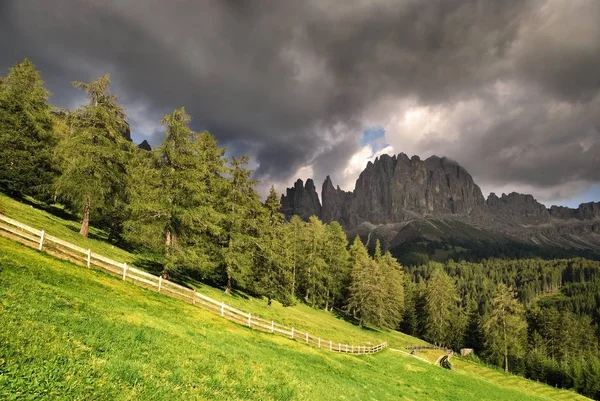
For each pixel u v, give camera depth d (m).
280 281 53.97
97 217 41.72
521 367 80.12
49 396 7.19
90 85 34.72
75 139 34.16
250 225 45.47
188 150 32.75
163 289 27.45
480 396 33.62
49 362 8.44
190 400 9.46
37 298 13.03
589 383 69.81
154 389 9.23
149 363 11.01
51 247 23.14
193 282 40.88
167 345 13.55
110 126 35.53
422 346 76.12
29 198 44.88
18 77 40.22
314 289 77.75
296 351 26.03
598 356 98.88
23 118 39.31
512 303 75.31
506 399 35.75
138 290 24.12
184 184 31.52
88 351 10.03
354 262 88.00
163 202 31.17
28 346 8.75
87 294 17.16
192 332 17.84
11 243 20.70
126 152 37.84
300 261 76.06
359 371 28.52
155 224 30.77
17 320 10.13
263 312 43.59
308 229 79.44
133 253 40.69
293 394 13.67
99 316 13.93
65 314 12.41
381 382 27.48
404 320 112.50
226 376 12.67
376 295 71.56
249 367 14.96
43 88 41.94
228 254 42.28
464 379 40.22
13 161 38.00
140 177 38.28
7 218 22.09
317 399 14.36
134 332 13.34
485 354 83.12
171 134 32.16
